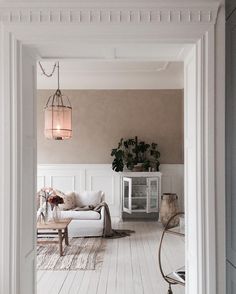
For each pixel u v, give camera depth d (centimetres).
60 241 513
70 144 801
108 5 204
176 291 382
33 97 239
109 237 626
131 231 670
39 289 391
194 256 223
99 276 431
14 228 204
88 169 800
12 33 206
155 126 802
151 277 426
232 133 192
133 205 766
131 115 801
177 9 204
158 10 204
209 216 203
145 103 800
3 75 205
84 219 629
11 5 203
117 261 488
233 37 190
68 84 791
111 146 802
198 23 204
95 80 784
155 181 763
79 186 799
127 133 802
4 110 204
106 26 205
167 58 252
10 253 204
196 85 209
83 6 204
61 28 205
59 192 688
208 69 204
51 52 232
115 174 800
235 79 187
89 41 209
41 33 206
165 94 798
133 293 378
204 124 205
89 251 538
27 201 224
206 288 203
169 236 633
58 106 522
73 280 418
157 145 802
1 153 205
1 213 205
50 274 438
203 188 204
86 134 801
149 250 543
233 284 189
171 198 709
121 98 799
